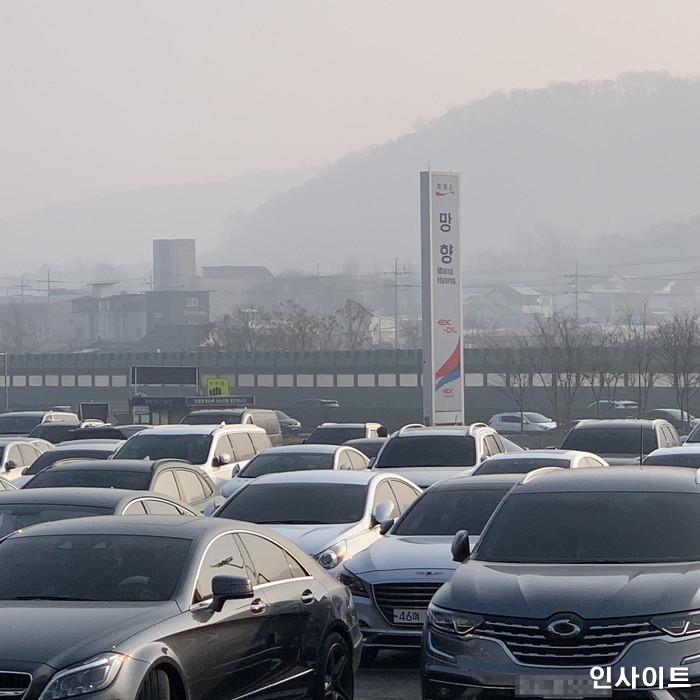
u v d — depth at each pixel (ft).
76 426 205.46
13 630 40.98
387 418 487.20
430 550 67.97
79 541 47.62
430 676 47.85
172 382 331.98
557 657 45.80
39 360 534.37
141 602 43.88
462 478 79.61
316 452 114.62
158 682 40.88
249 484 83.92
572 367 402.31
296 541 74.02
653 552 52.31
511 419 382.63
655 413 371.56
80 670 38.86
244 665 45.68
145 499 67.31
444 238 239.91
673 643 45.42
